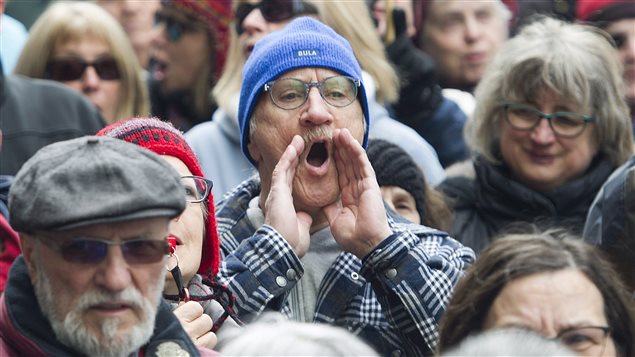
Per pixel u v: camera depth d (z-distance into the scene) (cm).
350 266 1065
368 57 1471
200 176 1017
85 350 787
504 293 906
